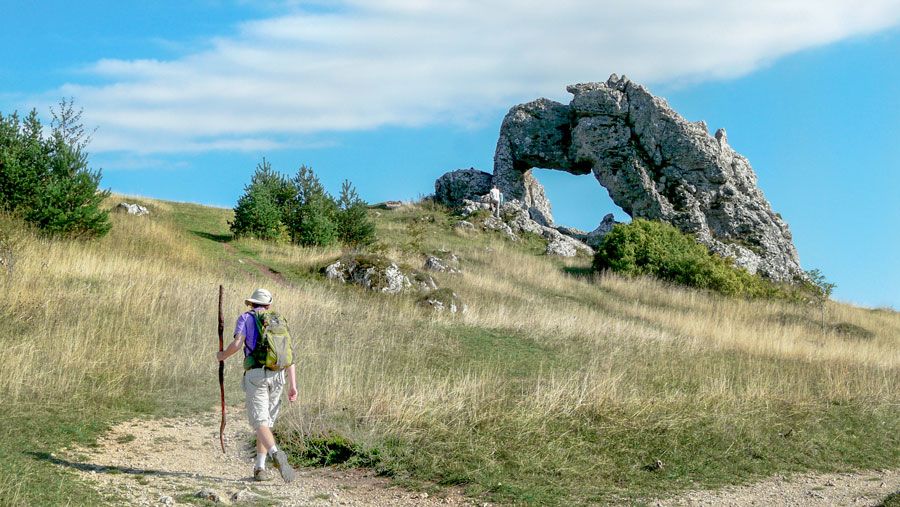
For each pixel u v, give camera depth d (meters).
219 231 28.17
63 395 8.81
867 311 34.59
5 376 8.89
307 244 27.89
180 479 6.46
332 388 10.00
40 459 6.48
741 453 8.88
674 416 9.91
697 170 38.88
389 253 27.12
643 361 15.31
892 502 6.96
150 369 10.74
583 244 38.59
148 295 15.04
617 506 6.57
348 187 29.88
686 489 7.39
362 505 6.22
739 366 15.57
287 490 6.48
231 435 8.55
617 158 39.41
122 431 8.12
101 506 5.36
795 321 26.25
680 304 26.86
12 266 14.37
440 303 19.34
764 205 40.47
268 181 28.89
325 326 15.53
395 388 10.04
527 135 42.38
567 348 16.31
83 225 19.89
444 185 45.12
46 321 11.91
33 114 20.66
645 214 38.69
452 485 6.91
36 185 19.66
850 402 12.19
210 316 14.54
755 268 36.66
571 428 9.09
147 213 28.25
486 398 10.07
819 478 8.24
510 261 30.67
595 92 39.69
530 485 6.99
